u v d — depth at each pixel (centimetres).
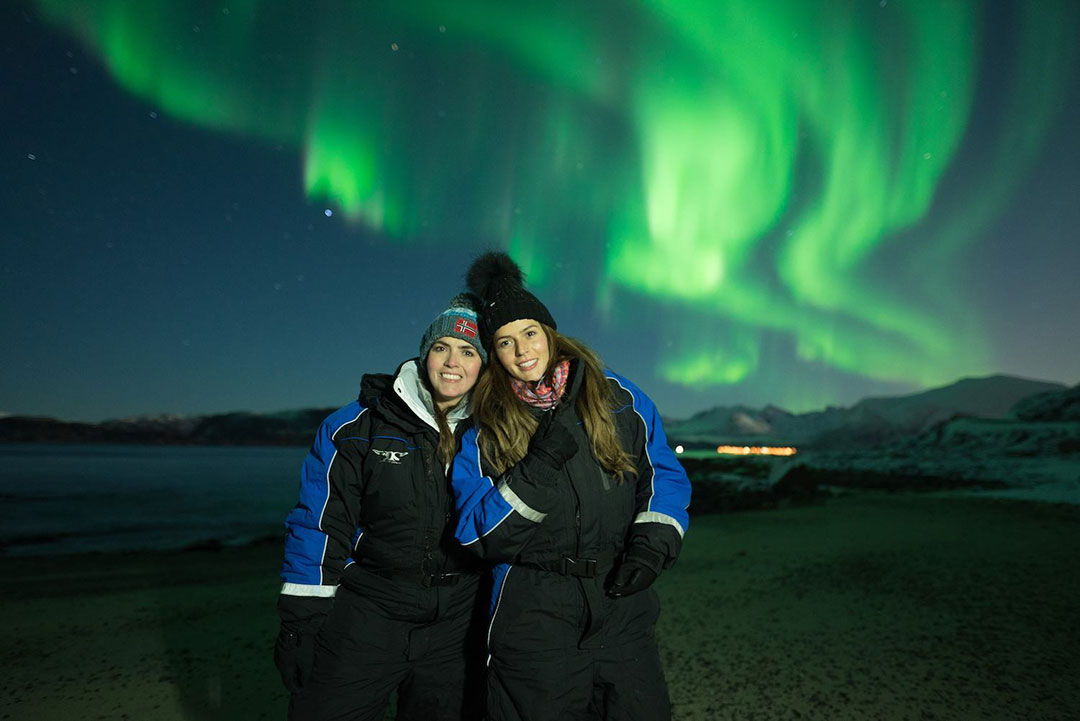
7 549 1446
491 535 175
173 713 330
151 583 779
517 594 181
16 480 5078
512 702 178
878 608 492
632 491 195
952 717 295
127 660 423
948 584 563
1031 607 476
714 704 318
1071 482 1856
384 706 204
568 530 181
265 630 501
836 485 2356
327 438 205
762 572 659
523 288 201
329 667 196
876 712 303
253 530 1864
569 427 184
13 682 381
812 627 447
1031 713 297
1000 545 775
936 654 380
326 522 198
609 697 184
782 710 309
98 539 1655
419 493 201
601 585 184
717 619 476
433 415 205
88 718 325
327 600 194
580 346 201
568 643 178
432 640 209
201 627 514
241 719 323
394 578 203
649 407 205
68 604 620
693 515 1463
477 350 204
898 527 995
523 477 173
